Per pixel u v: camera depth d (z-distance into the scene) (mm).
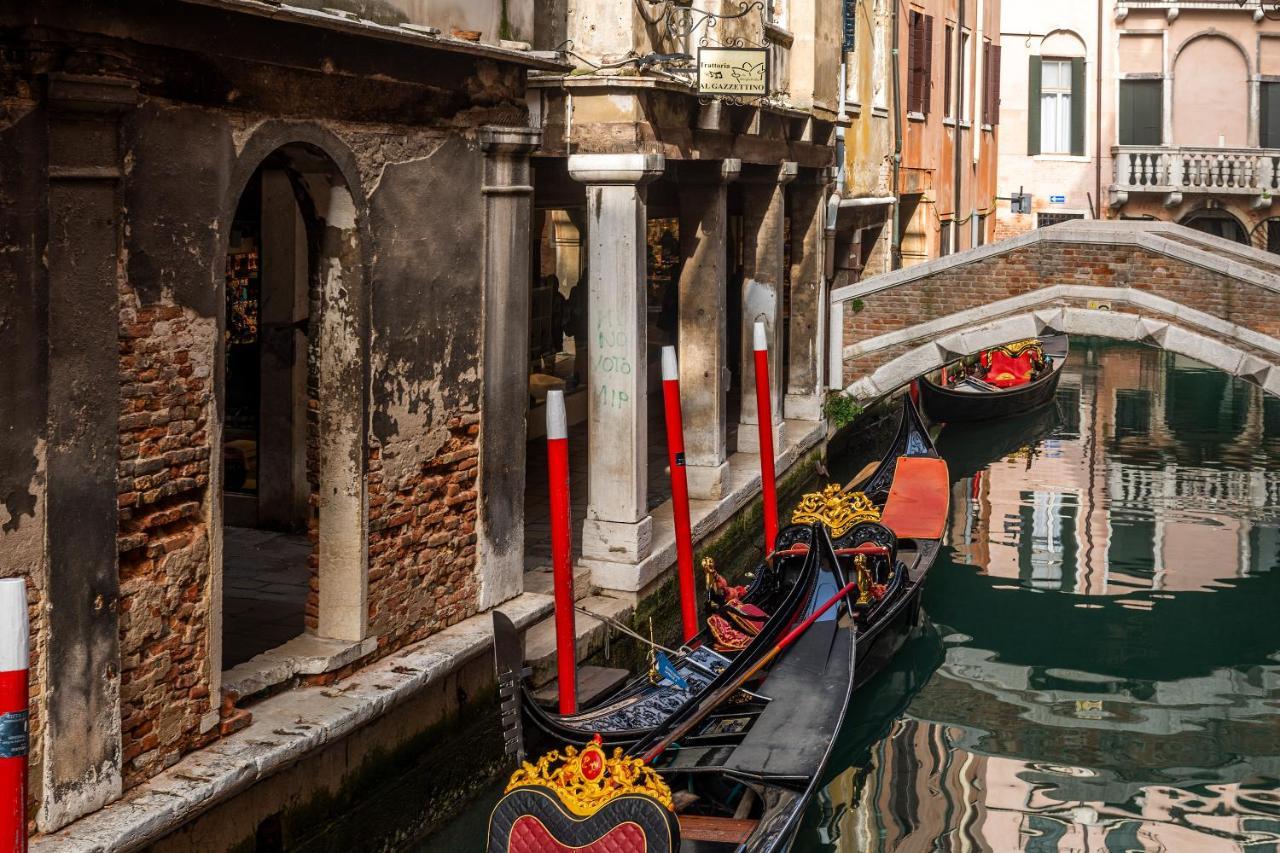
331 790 6648
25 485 5176
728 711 8406
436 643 7652
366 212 7004
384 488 7285
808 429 15883
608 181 9750
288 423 10102
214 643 6172
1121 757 9281
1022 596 12695
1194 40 28406
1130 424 20656
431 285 7590
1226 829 8188
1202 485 16828
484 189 8023
